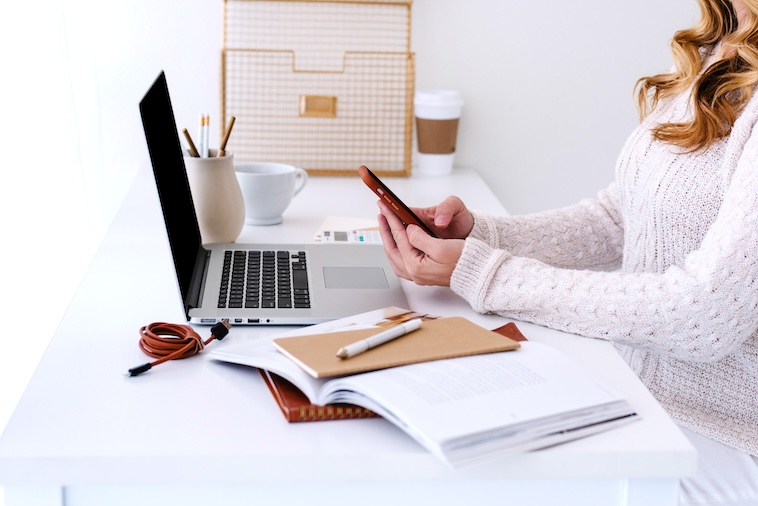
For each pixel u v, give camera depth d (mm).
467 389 774
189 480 731
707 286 948
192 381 870
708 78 1125
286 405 791
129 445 740
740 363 1132
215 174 1301
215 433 764
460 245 1059
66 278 1697
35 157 1633
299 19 1979
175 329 972
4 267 1617
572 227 1324
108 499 753
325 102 1999
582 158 2129
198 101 2000
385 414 748
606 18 2031
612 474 747
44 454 722
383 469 738
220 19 1956
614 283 989
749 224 941
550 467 741
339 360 824
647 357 1197
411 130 2014
